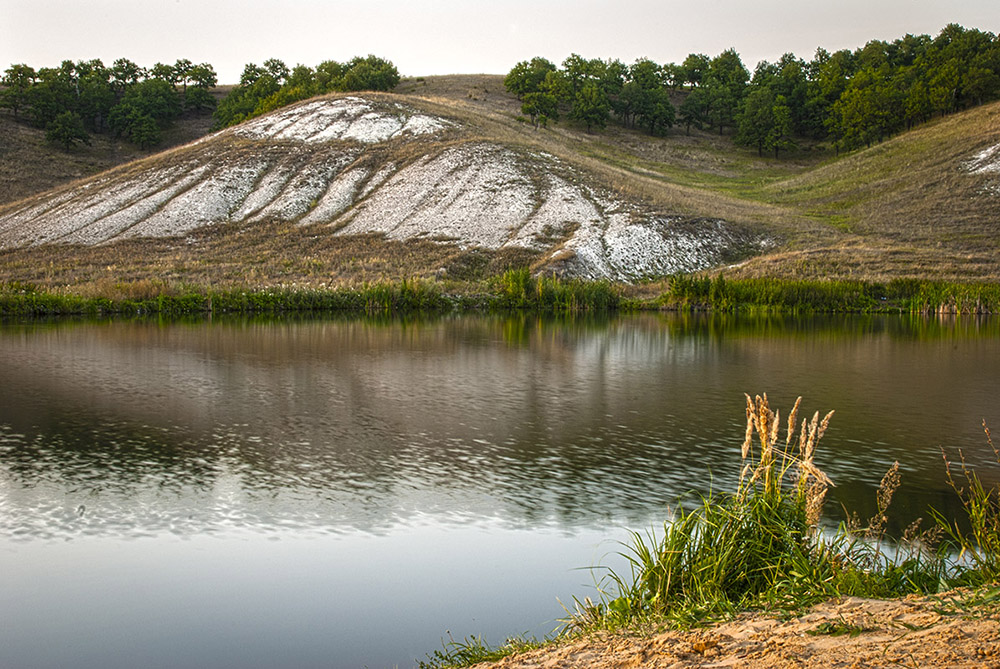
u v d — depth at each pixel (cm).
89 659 696
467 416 1691
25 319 4309
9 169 11400
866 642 438
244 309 4984
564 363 2534
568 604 792
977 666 375
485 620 754
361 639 721
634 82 14862
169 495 1155
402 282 5322
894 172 9394
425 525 1031
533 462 1328
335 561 912
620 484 1201
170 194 7888
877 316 4891
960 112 11962
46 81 14088
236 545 966
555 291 5441
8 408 1747
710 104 15550
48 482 1215
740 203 8675
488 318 4600
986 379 2209
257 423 1616
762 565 659
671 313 5159
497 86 16362
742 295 5353
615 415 1703
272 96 13050
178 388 2008
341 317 4575
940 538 927
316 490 1177
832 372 2347
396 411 1734
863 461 1321
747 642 481
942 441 1465
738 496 710
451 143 8569
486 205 7225
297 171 8325
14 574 883
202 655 698
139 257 6475
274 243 6819
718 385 2106
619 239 6494
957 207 7706
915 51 16188
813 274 5997
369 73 13625
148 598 818
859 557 686
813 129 14838
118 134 14575
